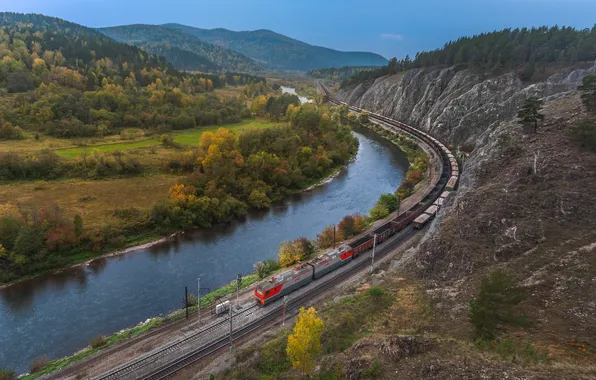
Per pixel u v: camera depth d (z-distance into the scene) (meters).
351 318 44.75
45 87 154.12
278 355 41.22
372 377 30.91
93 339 50.72
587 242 47.53
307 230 89.56
